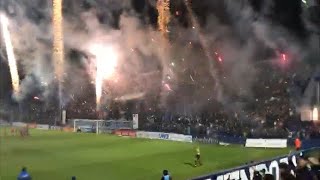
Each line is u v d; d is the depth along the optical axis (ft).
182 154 124.16
